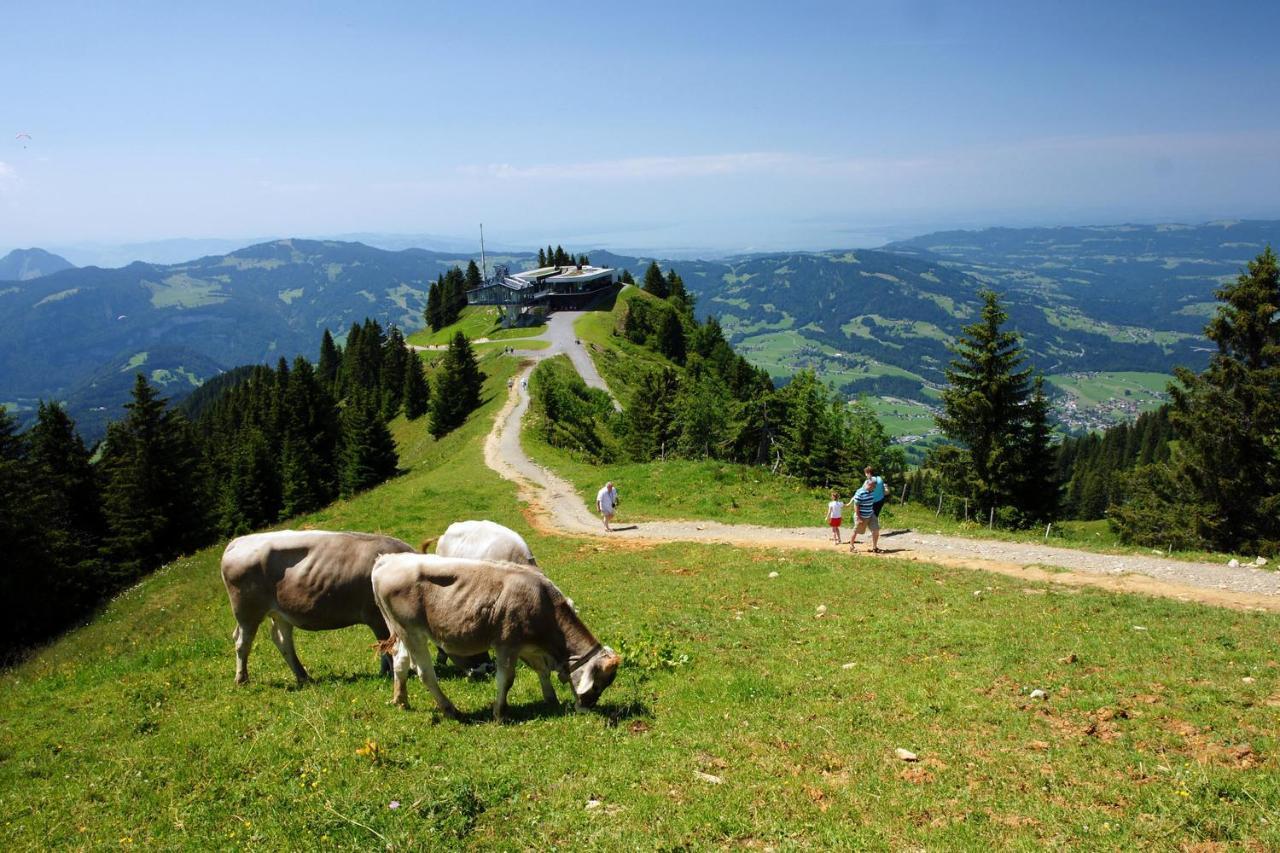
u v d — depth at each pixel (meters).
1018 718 11.00
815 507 34.38
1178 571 21.42
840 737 10.54
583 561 26.58
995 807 8.59
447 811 8.70
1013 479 50.88
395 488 52.00
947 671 13.24
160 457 58.97
